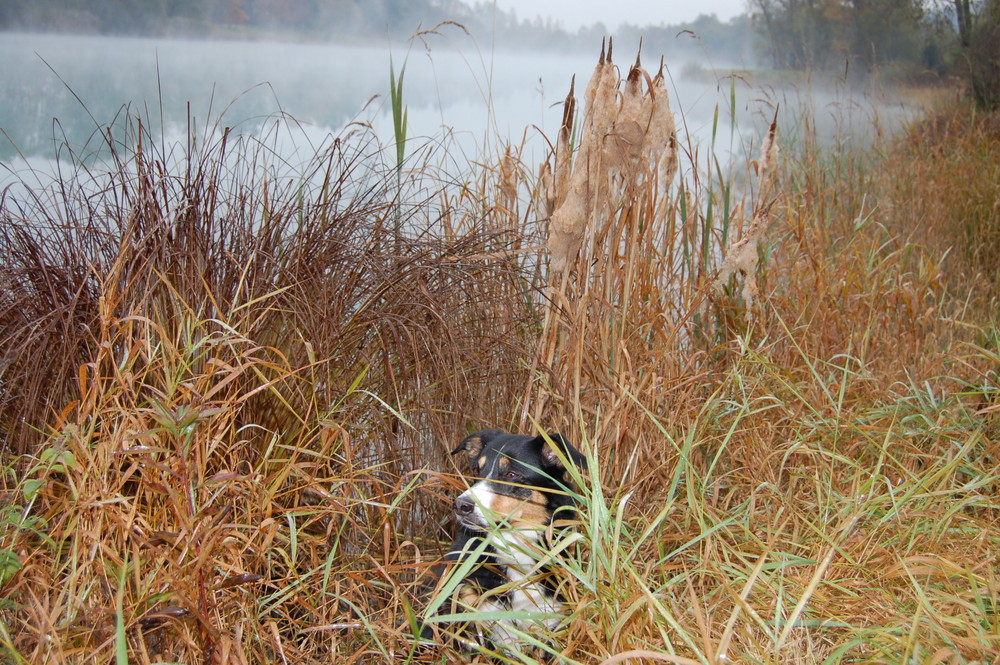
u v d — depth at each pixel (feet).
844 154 28.58
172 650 8.38
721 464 14.29
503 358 13.80
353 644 10.59
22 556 8.18
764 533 12.00
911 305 17.63
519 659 10.02
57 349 10.47
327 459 10.13
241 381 10.90
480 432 12.08
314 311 11.50
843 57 54.13
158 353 10.24
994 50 43.37
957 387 16.44
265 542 8.84
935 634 8.55
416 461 12.51
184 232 11.23
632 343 13.85
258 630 9.13
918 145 33.58
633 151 12.65
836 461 13.75
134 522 8.77
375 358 12.43
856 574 10.53
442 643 9.41
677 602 10.34
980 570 10.27
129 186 11.44
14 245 11.08
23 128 23.44
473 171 16.57
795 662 8.95
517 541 10.89
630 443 13.17
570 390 13.24
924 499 11.98
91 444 9.14
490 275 13.71
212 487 9.27
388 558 10.13
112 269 9.79
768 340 16.20
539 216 14.99
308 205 12.35
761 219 15.10
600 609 8.75
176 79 36.78
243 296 11.23
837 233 21.98
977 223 26.53
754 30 67.31
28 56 37.06
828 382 15.26
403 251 13.02
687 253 15.83
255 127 15.76
